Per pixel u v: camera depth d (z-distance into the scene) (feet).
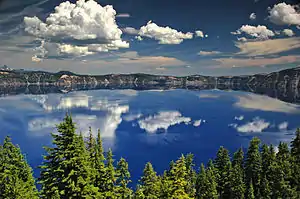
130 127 482.28
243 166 173.37
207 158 319.47
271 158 156.46
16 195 86.74
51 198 75.82
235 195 141.38
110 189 96.48
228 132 436.35
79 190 75.36
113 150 345.31
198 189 144.56
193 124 511.40
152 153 335.06
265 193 135.74
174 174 100.42
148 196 109.70
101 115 611.47
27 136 400.88
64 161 75.10
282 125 480.23
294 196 127.54
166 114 636.89
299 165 145.79
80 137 81.05
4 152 92.32
